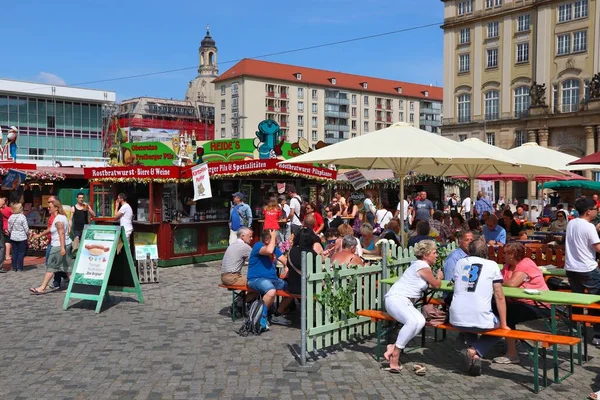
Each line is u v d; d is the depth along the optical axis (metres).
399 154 8.49
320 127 114.94
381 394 5.93
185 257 15.55
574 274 7.82
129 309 9.95
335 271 7.36
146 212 15.23
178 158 21.56
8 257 16.14
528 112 61.91
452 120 70.44
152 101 113.12
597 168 13.81
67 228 11.57
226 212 16.75
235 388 6.07
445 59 70.88
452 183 31.09
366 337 8.05
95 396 5.84
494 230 11.50
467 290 6.53
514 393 5.96
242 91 107.19
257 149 22.03
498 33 65.75
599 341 7.84
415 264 6.95
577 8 58.62
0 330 8.47
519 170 13.90
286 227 15.92
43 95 63.22
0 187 19.52
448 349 7.62
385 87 124.69
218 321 9.06
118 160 20.23
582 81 58.38
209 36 165.12
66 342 7.81
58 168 26.73
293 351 7.41
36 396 5.84
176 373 6.54
